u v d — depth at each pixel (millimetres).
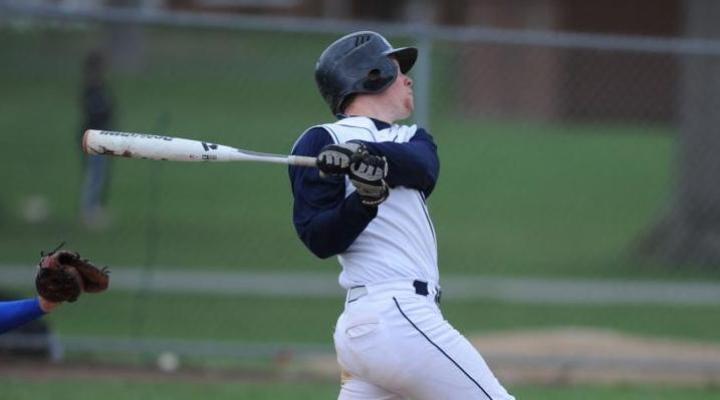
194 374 34812
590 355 36406
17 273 46750
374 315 17078
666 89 83625
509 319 46781
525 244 62969
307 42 74000
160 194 60562
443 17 118625
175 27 38031
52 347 35188
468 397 17125
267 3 118562
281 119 70312
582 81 91062
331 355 37219
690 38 57469
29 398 30062
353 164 16094
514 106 97438
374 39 18516
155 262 50281
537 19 115750
